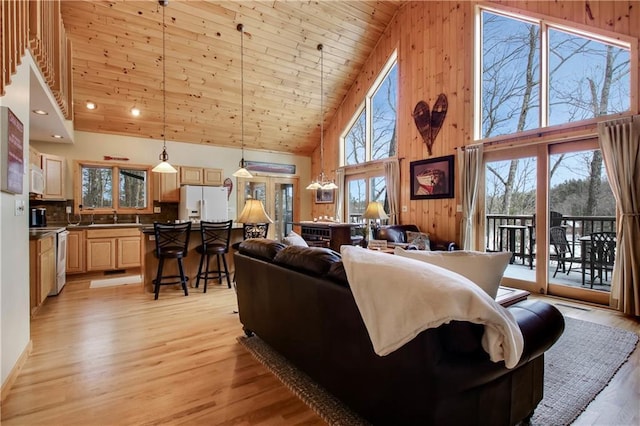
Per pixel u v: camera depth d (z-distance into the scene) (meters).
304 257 1.97
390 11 6.05
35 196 4.80
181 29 4.91
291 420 1.67
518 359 1.19
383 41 6.44
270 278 2.30
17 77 2.20
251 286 2.61
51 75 3.19
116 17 4.50
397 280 1.27
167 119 6.25
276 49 5.75
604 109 3.79
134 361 2.33
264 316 2.43
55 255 4.13
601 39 3.77
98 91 5.33
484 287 1.54
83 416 1.70
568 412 1.73
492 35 4.93
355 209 7.45
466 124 5.05
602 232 3.84
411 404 1.31
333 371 1.74
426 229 5.65
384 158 6.62
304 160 8.61
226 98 6.28
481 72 5.05
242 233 5.07
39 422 1.65
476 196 4.95
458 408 1.27
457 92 5.17
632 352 2.48
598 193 3.86
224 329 2.98
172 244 4.52
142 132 6.32
